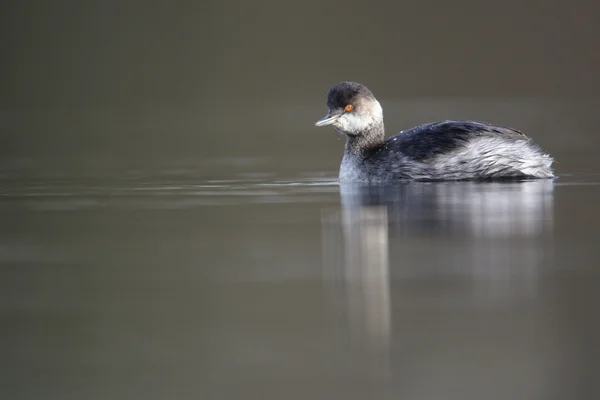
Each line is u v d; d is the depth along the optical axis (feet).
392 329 28.76
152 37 178.29
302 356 26.61
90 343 27.91
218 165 73.10
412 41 173.99
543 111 118.83
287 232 43.24
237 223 45.80
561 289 32.45
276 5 181.06
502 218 45.19
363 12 179.11
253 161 76.07
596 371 25.44
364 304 31.35
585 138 89.81
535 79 157.38
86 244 41.27
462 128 57.88
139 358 26.73
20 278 35.29
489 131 57.62
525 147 57.11
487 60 170.40
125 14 181.57
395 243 40.14
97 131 108.78
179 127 114.52
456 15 177.99
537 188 54.44
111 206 51.70
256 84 165.99
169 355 26.89
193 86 164.66
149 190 58.23
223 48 176.65
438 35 176.65
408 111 122.72
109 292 33.30
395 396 23.86
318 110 134.31
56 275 35.70
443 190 53.88
